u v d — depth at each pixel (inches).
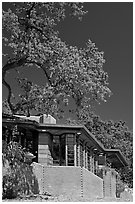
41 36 788.0
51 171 789.2
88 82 732.0
